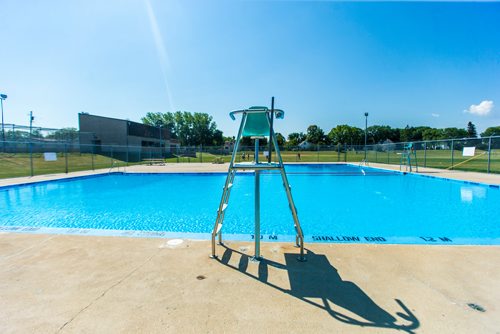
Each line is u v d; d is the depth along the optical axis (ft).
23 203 22.58
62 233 10.97
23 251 8.79
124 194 27.02
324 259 8.13
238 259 8.15
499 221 16.22
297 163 65.77
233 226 15.69
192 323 5.05
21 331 4.83
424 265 7.61
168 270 7.35
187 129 206.18
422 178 36.01
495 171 37.91
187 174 42.39
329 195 25.54
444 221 16.37
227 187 8.32
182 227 15.60
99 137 88.12
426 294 6.05
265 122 8.43
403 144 52.47
